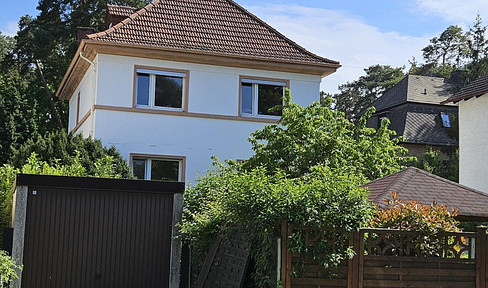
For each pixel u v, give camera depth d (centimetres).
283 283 804
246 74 1919
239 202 866
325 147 1504
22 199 1004
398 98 3775
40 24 3556
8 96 2672
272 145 1523
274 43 2000
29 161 1361
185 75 1859
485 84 2211
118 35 1816
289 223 821
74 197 1030
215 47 1888
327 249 819
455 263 840
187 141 1844
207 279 1037
